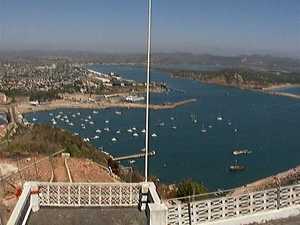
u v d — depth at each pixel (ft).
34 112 441.68
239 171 216.33
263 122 381.60
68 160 95.04
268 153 258.37
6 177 77.15
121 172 119.55
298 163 232.73
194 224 35.83
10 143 123.03
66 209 36.88
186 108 472.85
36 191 36.27
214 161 236.84
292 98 604.49
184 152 258.57
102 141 294.46
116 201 38.19
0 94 497.46
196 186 86.74
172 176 204.03
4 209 58.80
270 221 37.42
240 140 298.56
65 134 149.38
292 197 39.55
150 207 33.12
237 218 36.96
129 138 305.53
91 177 83.15
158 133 325.42
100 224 34.01
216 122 379.14
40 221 34.19
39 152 111.75
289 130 340.80
